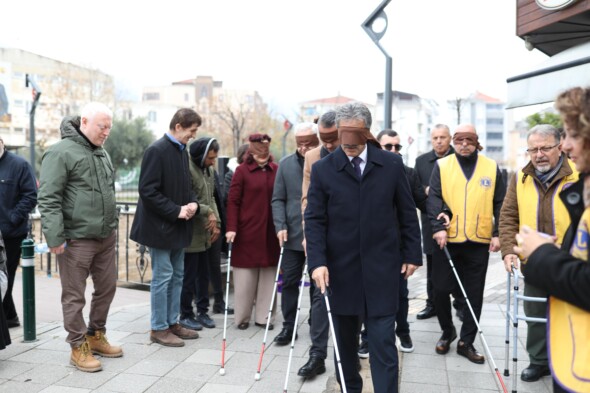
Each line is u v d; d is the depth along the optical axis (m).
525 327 5.57
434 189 4.69
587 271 1.79
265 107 48.75
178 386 3.92
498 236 4.47
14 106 50.31
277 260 5.42
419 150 60.84
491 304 6.69
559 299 1.90
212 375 4.14
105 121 4.18
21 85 51.62
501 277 8.70
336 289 3.23
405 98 62.66
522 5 6.45
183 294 5.41
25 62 52.72
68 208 4.12
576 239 1.92
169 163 4.67
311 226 3.24
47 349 4.64
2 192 5.21
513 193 4.15
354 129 3.12
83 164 4.14
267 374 4.18
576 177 3.80
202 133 44.12
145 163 4.58
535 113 15.41
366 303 3.18
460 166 4.63
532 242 1.96
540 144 3.80
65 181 4.08
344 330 3.33
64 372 4.14
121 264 9.37
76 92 49.56
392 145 5.23
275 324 5.59
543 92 5.50
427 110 63.81
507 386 4.01
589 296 1.79
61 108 48.75
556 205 3.84
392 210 3.24
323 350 4.19
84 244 4.18
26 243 4.80
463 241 4.51
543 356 4.09
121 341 4.91
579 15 5.70
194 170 5.47
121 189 38.09
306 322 5.68
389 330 3.16
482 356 4.49
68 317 4.18
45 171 4.02
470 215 4.51
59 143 4.12
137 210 4.75
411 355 4.70
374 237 3.18
